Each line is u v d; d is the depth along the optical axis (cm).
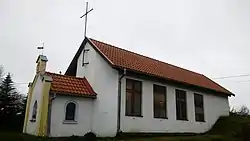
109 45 1958
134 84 1595
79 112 1446
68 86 1490
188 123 1909
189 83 1930
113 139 1341
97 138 1384
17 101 3288
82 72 1756
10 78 3691
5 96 3275
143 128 1562
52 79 1402
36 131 1327
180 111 1881
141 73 1572
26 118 1611
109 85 1510
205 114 2130
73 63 1920
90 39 1809
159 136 1588
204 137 1595
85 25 1884
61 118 1357
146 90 1647
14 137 1258
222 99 2428
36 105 1464
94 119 1502
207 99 2206
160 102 1739
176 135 1733
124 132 1452
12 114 3105
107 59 1528
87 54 1752
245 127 1400
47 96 1331
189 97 1986
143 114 1588
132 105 1546
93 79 1617
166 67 2236
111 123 1441
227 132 1939
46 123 1295
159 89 1756
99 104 1521
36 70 1595
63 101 1391
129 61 1742
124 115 1475
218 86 2505
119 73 1498
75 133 1395
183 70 2522
